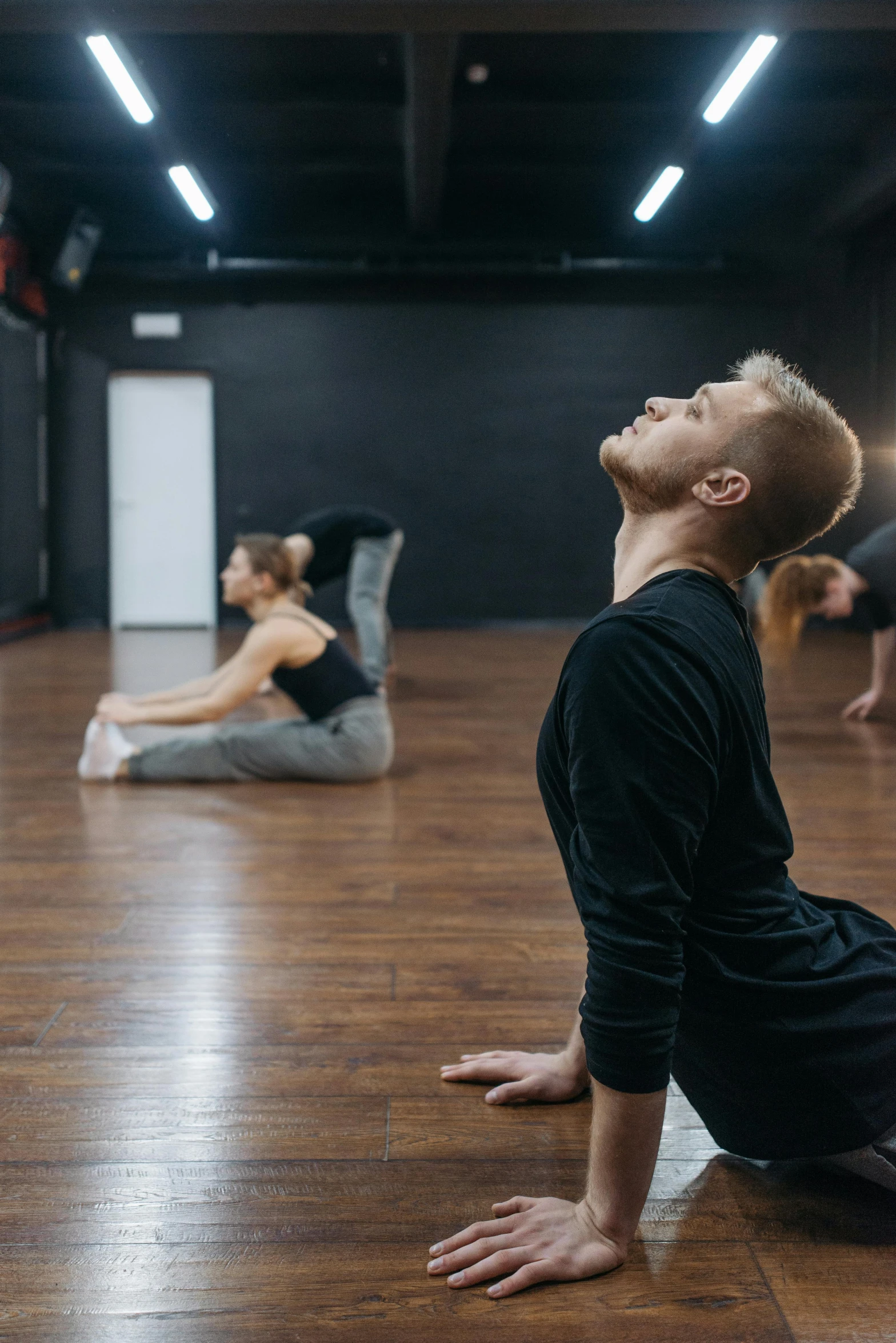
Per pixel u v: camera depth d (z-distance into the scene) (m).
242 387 9.65
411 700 5.50
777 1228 1.29
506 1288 1.16
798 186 8.48
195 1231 1.28
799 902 1.30
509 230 9.26
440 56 5.21
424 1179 1.39
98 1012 1.89
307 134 7.26
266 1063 1.71
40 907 2.43
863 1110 1.20
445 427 9.73
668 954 1.04
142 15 4.54
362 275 9.43
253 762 3.66
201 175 7.96
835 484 1.10
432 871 2.72
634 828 1.02
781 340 9.61
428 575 9.84
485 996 1.97
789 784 3.64
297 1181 1.38
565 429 9.76
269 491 9.75
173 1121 1.53
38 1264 1.22
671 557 1.15
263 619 3.59
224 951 2.18
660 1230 1.29
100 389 9.59
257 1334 1.11
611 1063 1.06
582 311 9.64
